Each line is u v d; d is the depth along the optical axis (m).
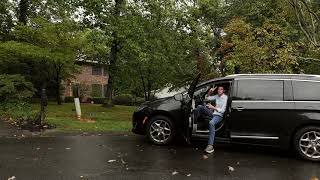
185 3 20.36
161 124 9.88
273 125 8.75
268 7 19.25
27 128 12.39
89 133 11.91
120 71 22.64
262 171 7.50
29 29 19.28
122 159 8.26
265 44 15.13
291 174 7.32
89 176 6.90
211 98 9.48
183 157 8.58
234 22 16.25
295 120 8.62
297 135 8.62
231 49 19.78
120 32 19.02
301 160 8.59
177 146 9.84
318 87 8.72
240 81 9.16
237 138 8.98
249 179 6.91
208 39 22.59
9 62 21.62
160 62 19.58
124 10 19.48
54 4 21.25
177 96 9.71
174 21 20.19
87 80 40.09
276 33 15.48
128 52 20.53
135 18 19.03
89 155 8.61
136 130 10.15
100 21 20.67
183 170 7.43
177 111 9.68
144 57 18.19
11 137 10.89
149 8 19.48
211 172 7.33
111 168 7.48
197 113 9.42
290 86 8.83
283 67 14.57
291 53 14.56
